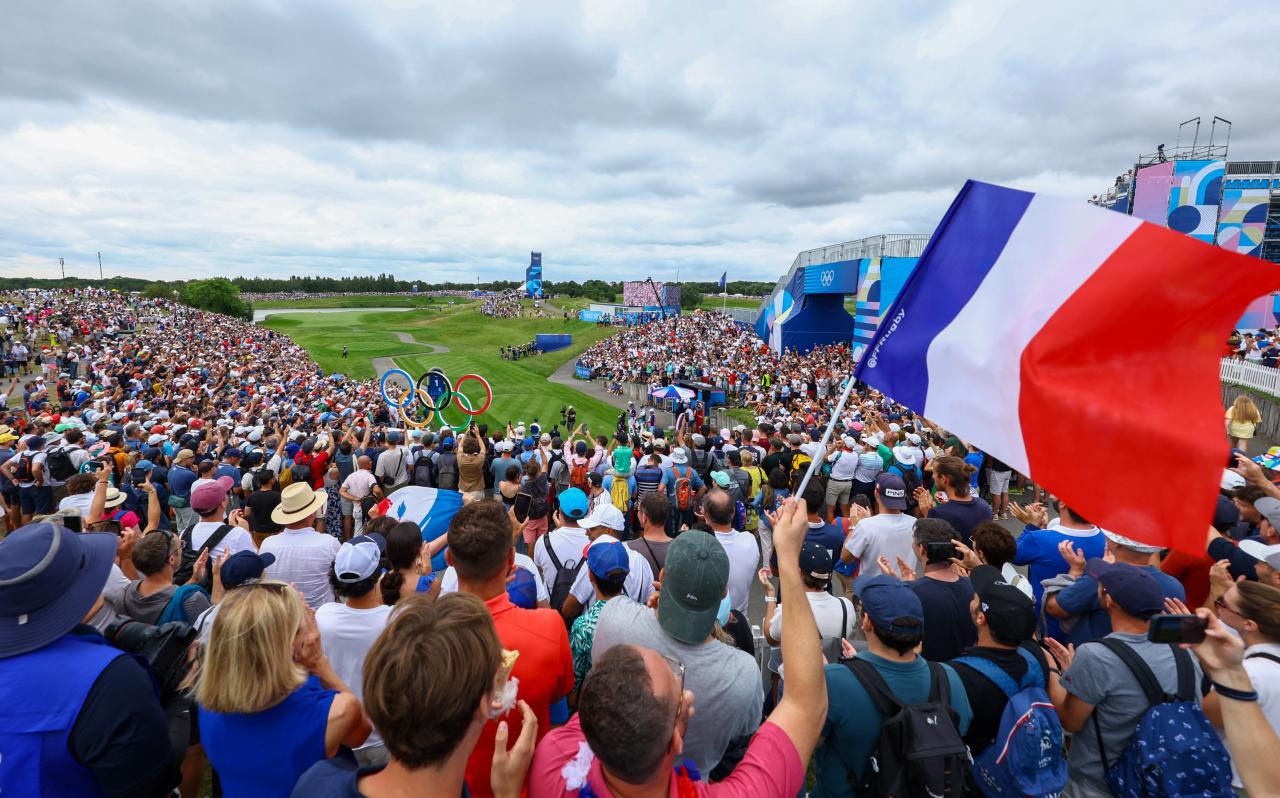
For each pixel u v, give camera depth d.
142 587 3.99
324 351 66.44
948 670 2.95
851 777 2.82
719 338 56.03
